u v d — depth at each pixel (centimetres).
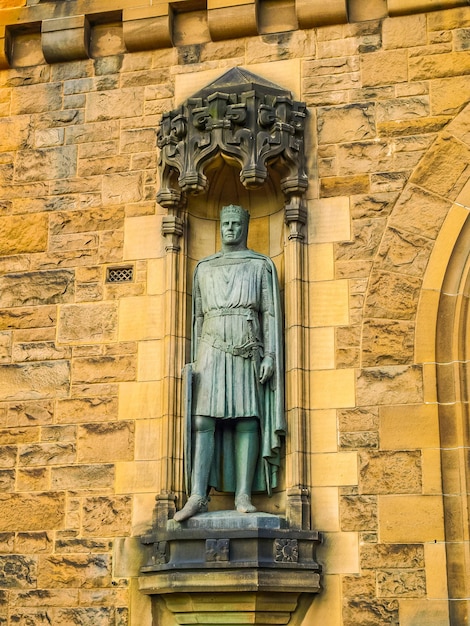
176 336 1120
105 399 1130
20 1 1269
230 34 1206
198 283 1125
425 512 1029
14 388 1155
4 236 1207
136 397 1123
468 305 1084
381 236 1114
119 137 1211
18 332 1172
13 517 1115
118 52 1241
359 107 1156
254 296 1098
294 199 1130
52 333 1163
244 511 1046
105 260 1174
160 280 1155
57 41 1240
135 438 1111
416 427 1052
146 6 1227
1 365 1165
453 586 1009
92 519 1097
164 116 1162
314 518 1048
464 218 1102
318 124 1159
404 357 1075
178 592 1025
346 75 1170
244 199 1188
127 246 1173
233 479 1090
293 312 1098
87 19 1246
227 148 1114
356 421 1066
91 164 1209
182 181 1120
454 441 1048
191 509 1043
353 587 1024
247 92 1137
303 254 1121
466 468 1036
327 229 1128
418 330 1080
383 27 1174
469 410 1055
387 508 1038
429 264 1096
